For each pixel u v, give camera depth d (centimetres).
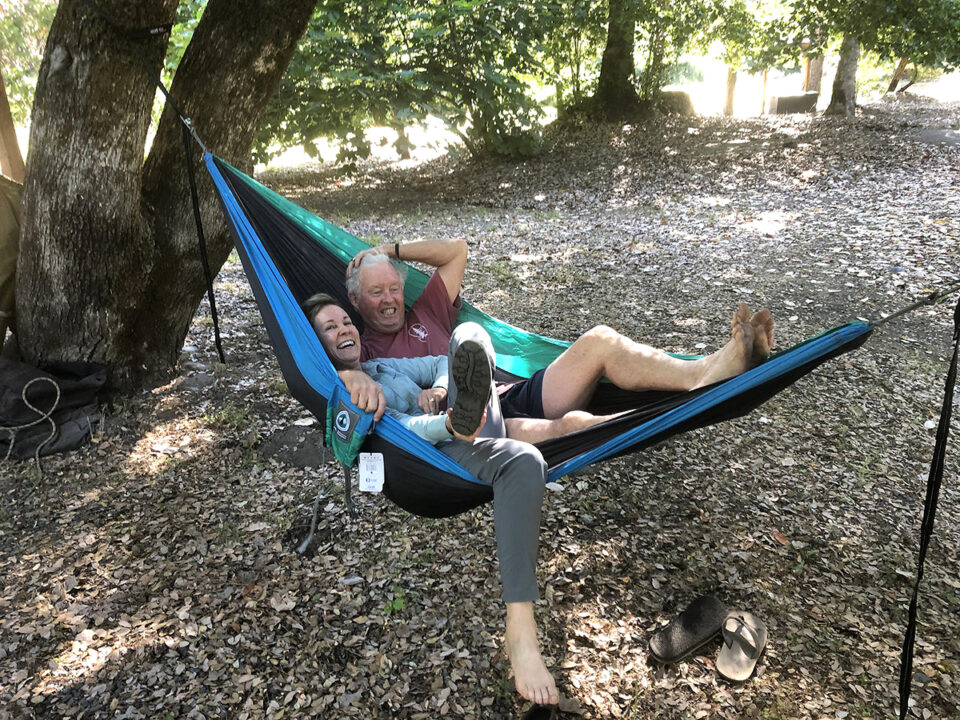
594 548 341
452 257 337
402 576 321
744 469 405
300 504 367
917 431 444
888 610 312
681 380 282
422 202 1134
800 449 425
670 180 1160
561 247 824
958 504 381
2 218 423
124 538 344
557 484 387
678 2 1411
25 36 939
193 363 500
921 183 1017
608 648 290
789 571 332
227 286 690
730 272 716
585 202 1075
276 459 405
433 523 354
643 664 284
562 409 304
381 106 1013
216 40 407
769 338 259
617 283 695
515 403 311
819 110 1747
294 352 282
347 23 1008
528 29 1126
